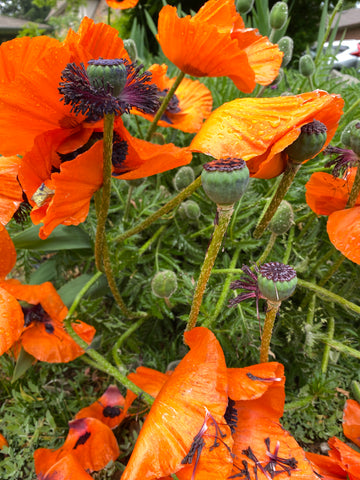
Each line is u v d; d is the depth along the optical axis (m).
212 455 0.20
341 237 0.25
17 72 0.20
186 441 0.20
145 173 0.24
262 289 0.20
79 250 0.38
